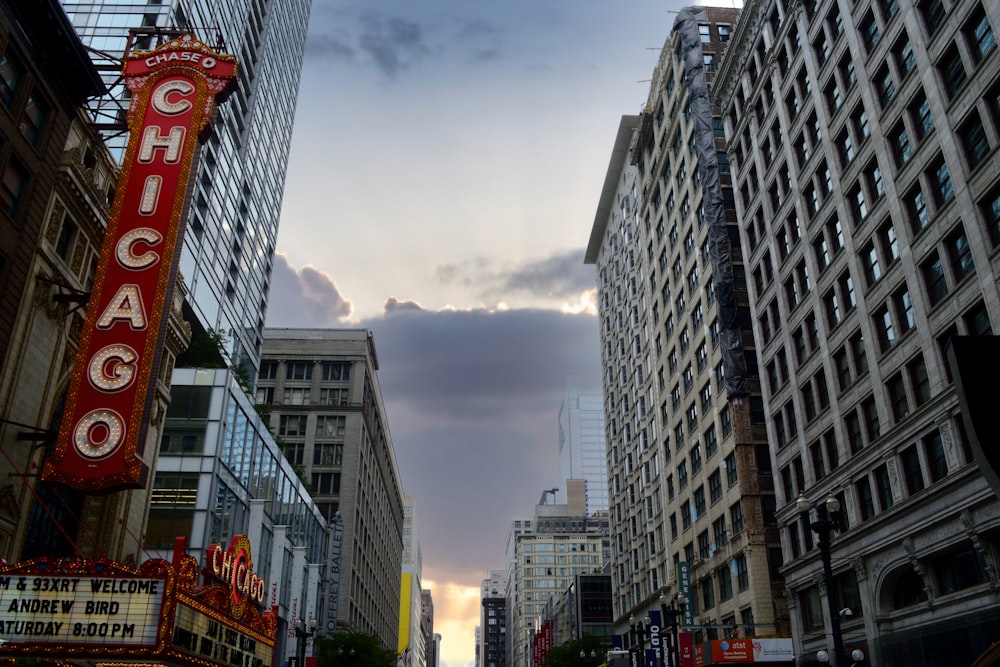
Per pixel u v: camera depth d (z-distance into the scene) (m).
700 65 70.94
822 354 44.09
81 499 31.66
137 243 27.91
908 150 36.38
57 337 28.55
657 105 85.75
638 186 94.38
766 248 53.12
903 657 33.31
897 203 36.69
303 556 67.50
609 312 111.56
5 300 25.41
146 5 58.50
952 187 32.59
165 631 19.05
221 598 23.14
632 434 94.62
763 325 53.84
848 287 42.25
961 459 31.31
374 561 123.81
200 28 64.38
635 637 84.00
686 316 72.94
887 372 37.34
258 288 86.62
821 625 43.72
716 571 62.53
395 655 83.75
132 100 31.08
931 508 32.84
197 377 51.22
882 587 36.81
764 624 50.97
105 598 19.20
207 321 66.12
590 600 126.44
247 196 80.94
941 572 33.31
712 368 64.56
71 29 28.05
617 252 108.00
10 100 26.11
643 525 87.31
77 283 30.08
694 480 69.62
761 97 54.38
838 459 42.00
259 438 59.38
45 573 19.27
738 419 58.59
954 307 32.25
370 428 122.31
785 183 50.56
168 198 28.77
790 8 48.94
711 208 65.06
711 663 46.59
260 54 86.69
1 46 25.22
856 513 39.47
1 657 18.88
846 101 41.84
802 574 45.34
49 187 28.03
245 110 81.06
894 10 37.66
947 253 33.00
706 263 67.25
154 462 37.09
